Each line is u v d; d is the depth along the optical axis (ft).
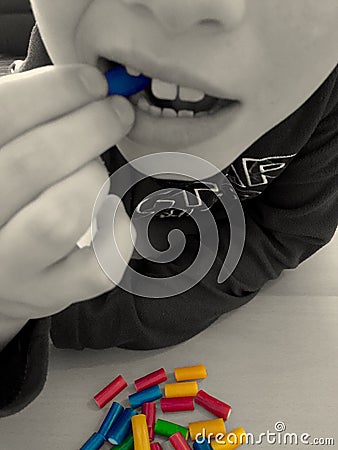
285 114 0.61
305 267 1.07
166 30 0.49
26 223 0.53
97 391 0.88
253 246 0.98
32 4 0.59
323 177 0.92
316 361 0.92
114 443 0.83
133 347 0.93
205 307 0.94
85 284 0.58
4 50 1.44
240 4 0.48
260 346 0.94
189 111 0.57
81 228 0.54
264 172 0.89
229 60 0.51
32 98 0.53
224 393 0.88
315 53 0.54
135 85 0.55
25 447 0.82
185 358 0.93
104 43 0.52
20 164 0.52
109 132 0.54
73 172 0.54
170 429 0.85
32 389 0.75
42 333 0.73
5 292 0.59
